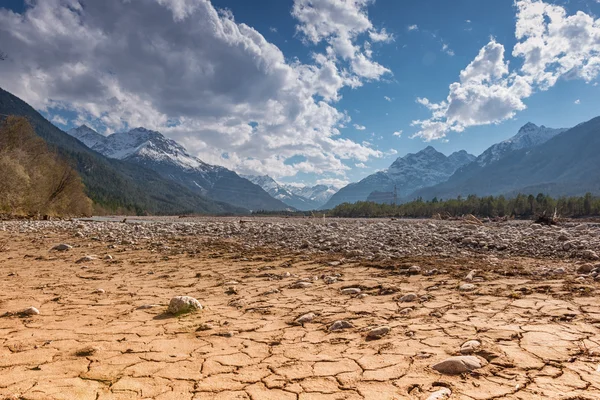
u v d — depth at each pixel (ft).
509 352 12.92
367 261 35.29
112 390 10.62
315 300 21.91
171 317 18.66
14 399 9.95
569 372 11.22
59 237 59.41
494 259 33.94
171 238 57.88
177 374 11.77
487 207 383.86
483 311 18.35
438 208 417.69
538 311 17.95
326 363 12.62
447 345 14.03
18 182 134.41
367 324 17.08
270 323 17.58
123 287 25.91
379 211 443.73
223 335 15.74
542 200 362.12
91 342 14.87
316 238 54.49
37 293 23.97
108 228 75.72
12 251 44.19
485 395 9.95
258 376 11.60
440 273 28.53
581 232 56.85
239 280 28.27
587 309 17.93
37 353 13.61
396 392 10.38
